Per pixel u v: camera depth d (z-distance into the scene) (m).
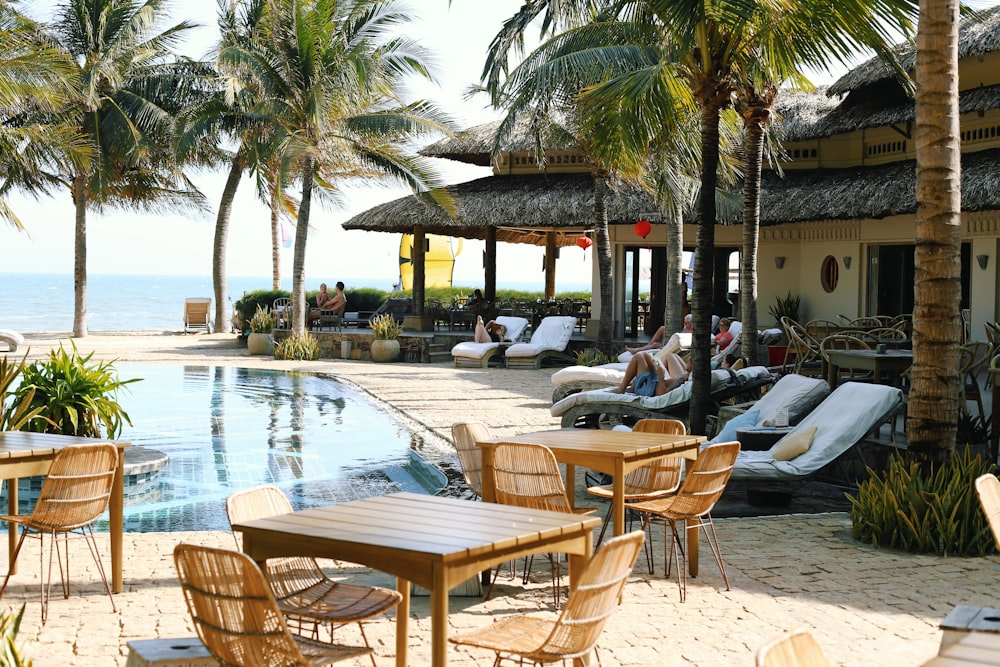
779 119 18.52
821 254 23.23
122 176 29.72
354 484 9.30
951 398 7.05
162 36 29.05
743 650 4.70
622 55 14.64
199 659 3.33
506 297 35.38
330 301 27.28
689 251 26.17
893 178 19.78
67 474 5.25
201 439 11.99
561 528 3.95
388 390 17.31
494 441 5.98
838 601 5.50
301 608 4.06
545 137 20.31
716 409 11.24
